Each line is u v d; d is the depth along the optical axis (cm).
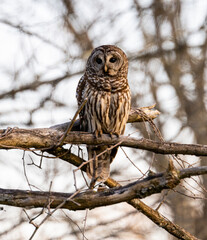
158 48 1855
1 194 784
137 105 1728
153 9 1847
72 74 1861
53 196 777
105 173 1102
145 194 745
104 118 1116
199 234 1642
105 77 1120
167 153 947
